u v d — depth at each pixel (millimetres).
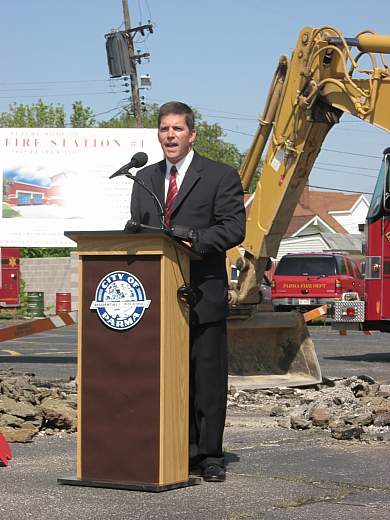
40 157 16672
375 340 24703
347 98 12102
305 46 12477
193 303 6590
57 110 78562
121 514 5727
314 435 8930
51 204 16672
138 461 6246
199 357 6680
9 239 16641
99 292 6262
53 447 8156
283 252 61688
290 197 12930
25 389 10102
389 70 11812
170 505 5941
